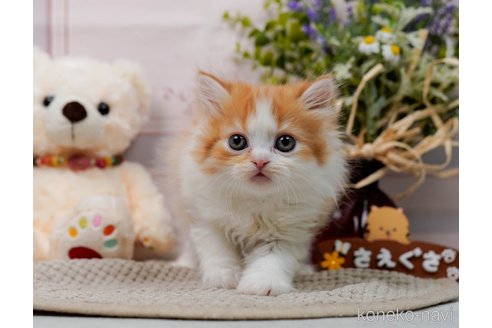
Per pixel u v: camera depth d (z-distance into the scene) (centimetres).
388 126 71
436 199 77
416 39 70
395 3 71
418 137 73
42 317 53
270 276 58
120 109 73
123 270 62
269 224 61
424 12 71
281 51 75
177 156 65
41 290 56
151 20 77
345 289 57
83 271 61
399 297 57
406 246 66
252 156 58
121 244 66
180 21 77
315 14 74
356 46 70
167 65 77
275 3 77
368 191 71
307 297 56
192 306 53
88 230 65
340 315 53
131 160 78
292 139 59
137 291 57
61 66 72
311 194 61
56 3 76
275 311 53
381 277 62
